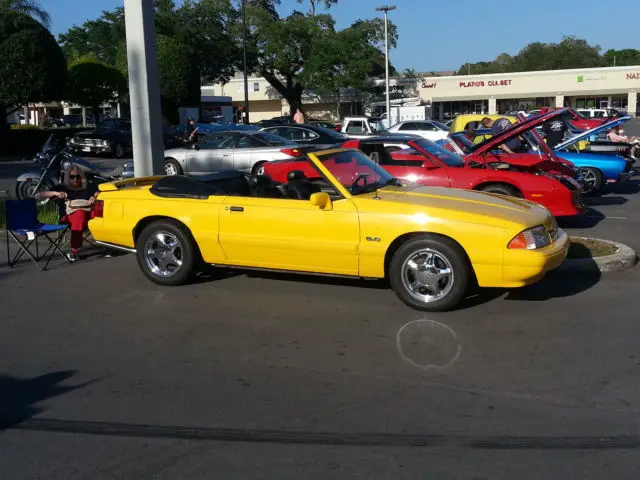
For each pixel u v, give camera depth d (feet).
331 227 21.12
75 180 30.94
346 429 13.46
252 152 54.90
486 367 16.60
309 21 149.07
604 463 12.01
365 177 22.77
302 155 22.22
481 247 19.67
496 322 19.90
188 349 18.21
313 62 148.05
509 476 11.60
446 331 19.19
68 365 17.17
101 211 24.75
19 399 15.15
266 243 22.06
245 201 22.45
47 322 20.67
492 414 14.05
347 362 17.07
